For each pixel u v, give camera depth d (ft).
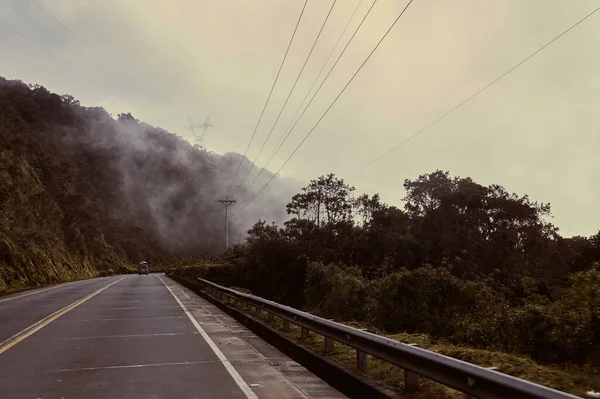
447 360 17.08
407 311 82.89
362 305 102.68
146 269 331.77
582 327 36.94
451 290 84.99
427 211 244.42
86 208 403.13
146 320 56.13
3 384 26.27
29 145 387.96
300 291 214.90
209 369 29.86
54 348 37.58
